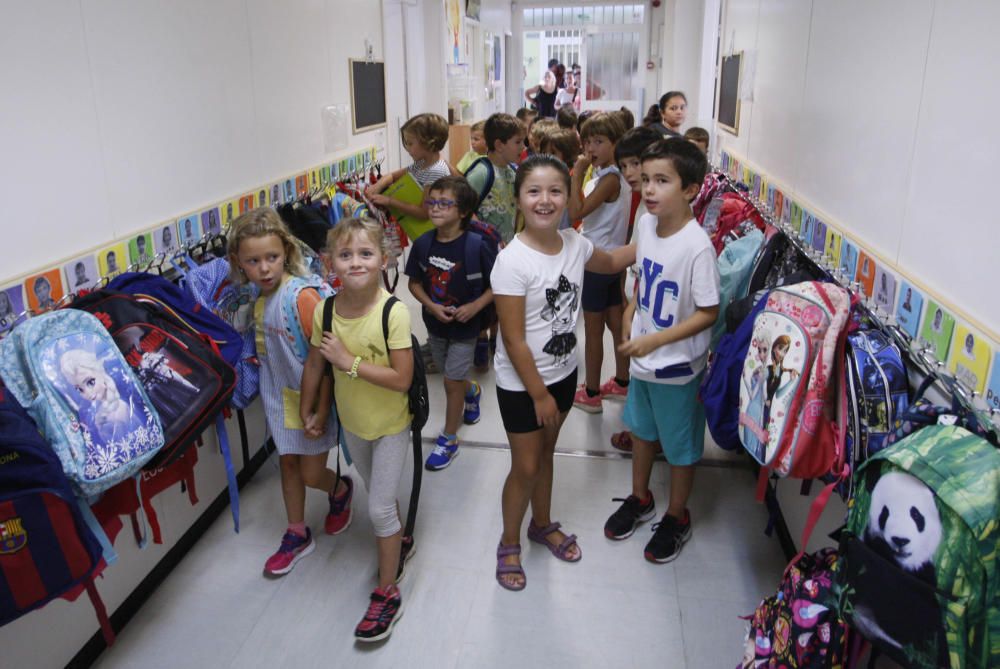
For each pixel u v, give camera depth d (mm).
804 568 1525
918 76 1458
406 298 4887
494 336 3928
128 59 2025
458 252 2666
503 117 3330
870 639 1203
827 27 2125
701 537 2371
